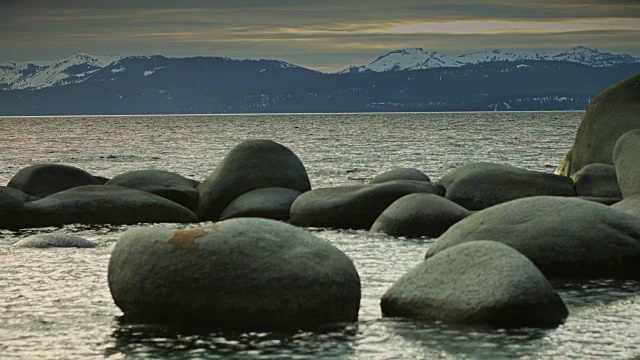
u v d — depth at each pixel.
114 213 35.16
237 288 17.83
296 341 17.00
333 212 33.72
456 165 70.62
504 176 36.03
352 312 18.28
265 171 37.91
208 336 17.48
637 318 18.58
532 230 23.05
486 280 18.17
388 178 38.00
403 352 16.31
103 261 26.17
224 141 122.50
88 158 85.06
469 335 17.27
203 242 18.25
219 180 37.69
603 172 36.25
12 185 39.56
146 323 18.36
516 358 15.93
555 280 22.48
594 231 22.98
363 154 86.44
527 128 164.00
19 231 33.28
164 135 149.50
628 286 21.80
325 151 92.31
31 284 22.83
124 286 18.48
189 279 17.98
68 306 20.33
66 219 34.72
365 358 16.02
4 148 106.50
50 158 85.81
